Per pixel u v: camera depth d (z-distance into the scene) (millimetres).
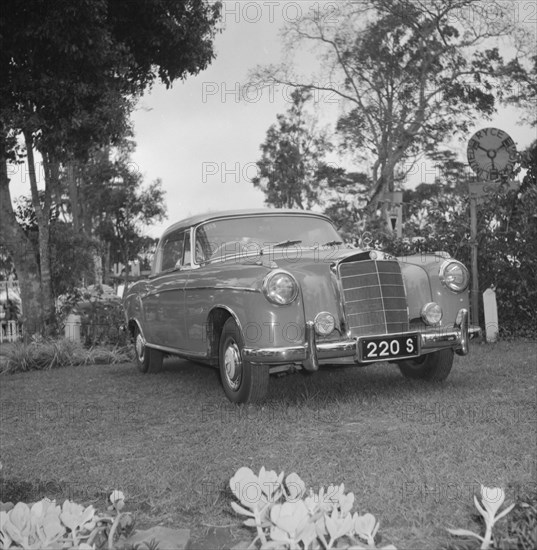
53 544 2307
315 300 5973
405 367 7332
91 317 12617
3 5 11328
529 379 6887
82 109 12227
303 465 4137
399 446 4430
